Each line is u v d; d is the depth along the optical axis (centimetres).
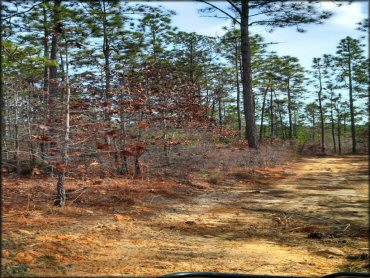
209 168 1308
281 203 891
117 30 1562
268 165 1723
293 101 4588
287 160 2312
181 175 1159
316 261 495
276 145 2558
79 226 571
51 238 491
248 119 1666
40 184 857
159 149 1166
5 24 871
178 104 1172
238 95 2808
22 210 632
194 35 2578
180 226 639
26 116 735
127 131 1003
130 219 652
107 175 979
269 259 497
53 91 855
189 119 1230
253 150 1577
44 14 1152
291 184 1215
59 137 693
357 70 3766
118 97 934
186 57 2625
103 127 808
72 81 789
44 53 1455
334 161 2492
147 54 1981
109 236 542
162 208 767
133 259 457
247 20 1662
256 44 2714
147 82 1118
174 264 450
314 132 5309
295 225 687
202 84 2877
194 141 1306
